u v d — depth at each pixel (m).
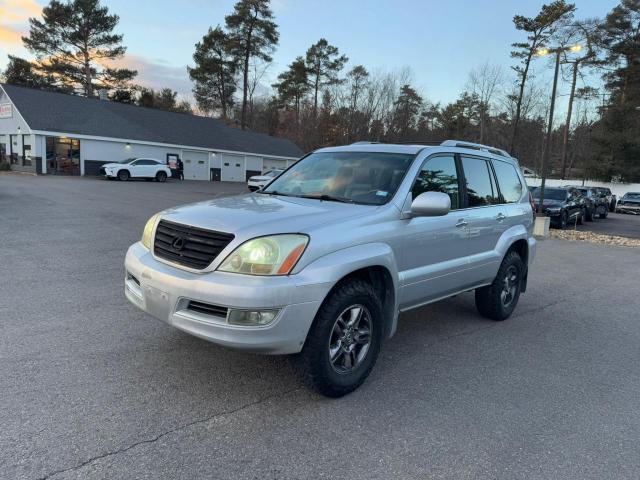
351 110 55.19
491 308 5.55
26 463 2.56
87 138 32.38
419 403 3.53
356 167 4.45
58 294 5.62
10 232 9.49
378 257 3.56
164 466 2.62
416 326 5.37
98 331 4.51
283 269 3.06
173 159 37.34
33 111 31.64
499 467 2.80
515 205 5.73
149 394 3.39
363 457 2.82
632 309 6.67
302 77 61.06
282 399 3.45
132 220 12.14
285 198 4.10
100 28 50.44
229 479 2.56
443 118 63.00
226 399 3.40
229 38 55.72
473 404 3.56
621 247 13.82
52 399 3.23
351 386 3.54
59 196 17.25
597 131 45.53
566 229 19.31
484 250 5.09
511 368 4.30
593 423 3.38
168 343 4.30
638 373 4.35
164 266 3.37
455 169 4.75
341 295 3.33
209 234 3.22
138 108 39.97
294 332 3.09
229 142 42.69
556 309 6.48
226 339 3.01
